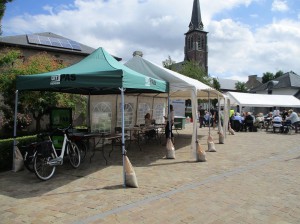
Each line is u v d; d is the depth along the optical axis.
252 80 72.38
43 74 6.84
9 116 12.26
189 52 88.19
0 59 10.91
